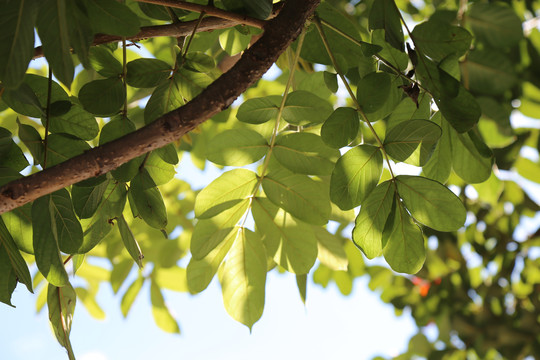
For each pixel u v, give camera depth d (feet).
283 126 2.50
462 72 3.08
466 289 4.09
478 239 4.12
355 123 2.18
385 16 2.19
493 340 4.00
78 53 1.88
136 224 3.41
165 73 2.20
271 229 2.42
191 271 2.40
